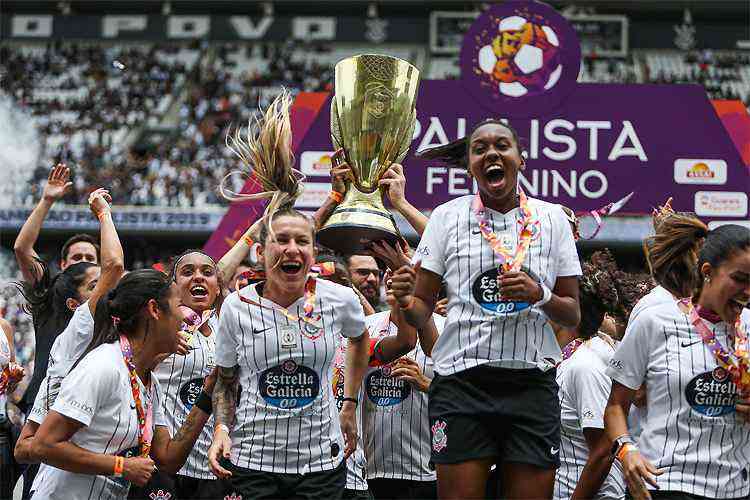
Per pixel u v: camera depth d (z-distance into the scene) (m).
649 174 6.33
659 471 3.41
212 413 4.11
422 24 38.12
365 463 4.98
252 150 4.26
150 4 38.66
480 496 3.53
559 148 6.32
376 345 4.63
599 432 4.25
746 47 37.12
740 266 3.40
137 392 3.80
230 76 35.12
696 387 3.47
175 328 3.87
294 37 38.25
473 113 6.29
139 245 26.34
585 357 4.36
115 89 34.28
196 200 25.53
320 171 6.60
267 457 3.85
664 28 37.38
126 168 27.27
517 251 3.52
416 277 3.61
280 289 3.89
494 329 3.51
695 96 6.34
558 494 4.53
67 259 6.08
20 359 20.09
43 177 26.58
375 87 4.69
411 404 4.94
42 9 38.88
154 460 4.06
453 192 6.28
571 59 6.22
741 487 3.48
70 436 3.66
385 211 4.52
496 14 6.23
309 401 3.89
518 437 3.51
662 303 3.61
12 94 33.28
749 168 6.80
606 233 21.95
